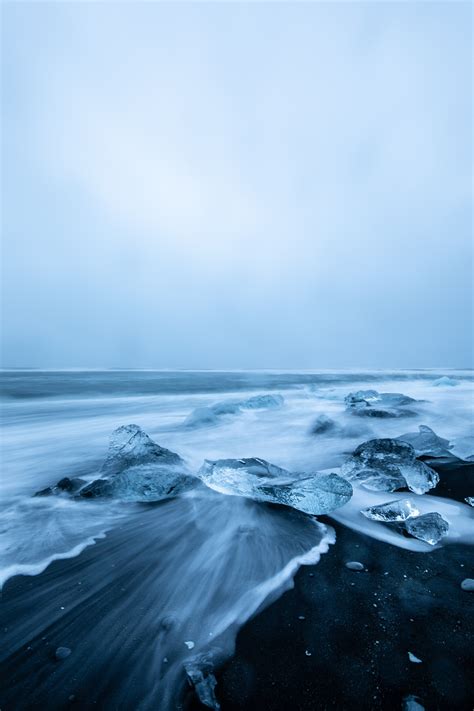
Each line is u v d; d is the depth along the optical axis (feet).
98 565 7.64
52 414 32.32
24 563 7.73
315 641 5.31
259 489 10.66
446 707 4.25
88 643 5.42
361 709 4.27
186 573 7.29
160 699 4.47
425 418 25.59
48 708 4.39
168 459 13.38
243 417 27.78
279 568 7.38
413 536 8.59
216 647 5.25
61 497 11.26
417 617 5.79
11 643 5.45
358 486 12.08
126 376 82.28
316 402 38.27
